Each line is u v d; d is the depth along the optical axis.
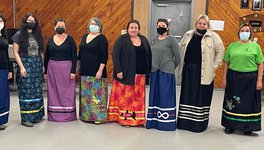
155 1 6.90
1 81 3.77
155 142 3.58
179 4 6.85
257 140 3.76
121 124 4.09
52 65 4.14
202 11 6.72
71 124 4.14
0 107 3.80
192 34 3.90
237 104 3.83
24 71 3.88
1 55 3.73
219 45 3.81
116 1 6.90
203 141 3.66
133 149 3.36
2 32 3.77
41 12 7.13
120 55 3.95
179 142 3.60
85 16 7.03
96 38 4.04
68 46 4.12
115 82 4.14
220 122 4.46
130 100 4.02
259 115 3.86
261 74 3.78
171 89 3.91
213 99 5.93
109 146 3.42
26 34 3.88
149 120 4.01
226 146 3.53
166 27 3.87
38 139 3.58
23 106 4.00
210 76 3.82
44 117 4.44
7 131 3.82
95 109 4.13
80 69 4.18
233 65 3.83
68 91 4.21
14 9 7.17
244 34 3.75
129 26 3.90
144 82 4.00
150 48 3.95
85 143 3.49
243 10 6.60
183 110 4.00
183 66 3.97
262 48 6.61
